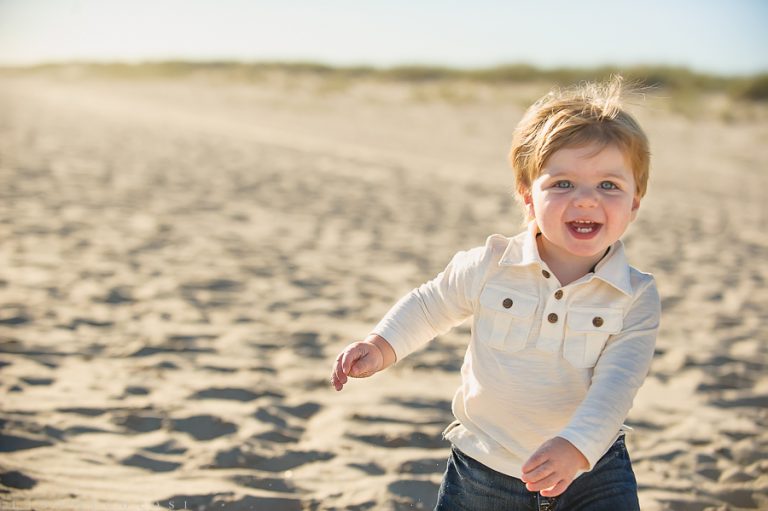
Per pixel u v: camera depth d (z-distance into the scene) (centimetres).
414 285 657
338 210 1018
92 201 962
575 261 220
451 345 510
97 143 1598
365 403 401
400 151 1806
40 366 422
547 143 212
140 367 432
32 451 323
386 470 329
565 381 213
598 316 212
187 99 3253
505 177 1464
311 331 518
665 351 516
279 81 4284
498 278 223
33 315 511
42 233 768
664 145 1998
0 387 388
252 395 403
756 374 477
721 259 827
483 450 218
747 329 576
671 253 844
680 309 626
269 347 483
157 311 543
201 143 1723
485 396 219
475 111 2845
